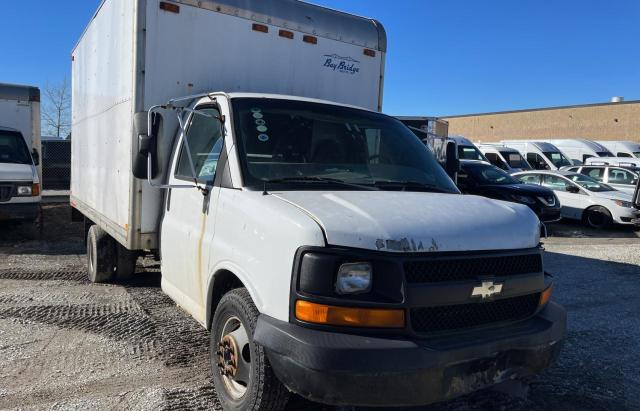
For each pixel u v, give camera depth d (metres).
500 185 14.01
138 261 7.85
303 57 5.61
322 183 3.63
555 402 4.00
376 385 2.62
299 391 2.71
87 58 7.23
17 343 4.68
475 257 2.95
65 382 3.95
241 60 5.20
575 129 45.25
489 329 3.04
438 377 2.72
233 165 3.61
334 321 2.70
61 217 13.45
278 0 5.46
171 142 4.77
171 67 4.80
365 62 6.13
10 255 8.66
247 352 3.25
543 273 3.32
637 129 40.88
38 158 12.03
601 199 14.69
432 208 3.20
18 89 12.13
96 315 5.48
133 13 4.68
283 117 4.01
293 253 2.82
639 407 3.98
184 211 4.21
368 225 2.82
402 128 4.70
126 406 3.61
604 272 8.80
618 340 5.43
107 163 5.86
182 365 4.32
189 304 4.09
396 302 2.71
